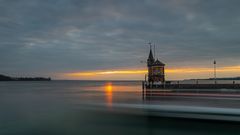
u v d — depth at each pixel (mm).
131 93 39312
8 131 11234
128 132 8367
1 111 15773
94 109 9320
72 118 9953
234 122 7270
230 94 25734
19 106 17344
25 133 10977
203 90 32156
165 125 7965
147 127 8156
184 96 27906
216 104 20641
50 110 11461
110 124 8734
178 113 7875
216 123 7438
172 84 36969
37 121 11406
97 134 8930
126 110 8547
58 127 10195
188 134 7668
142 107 8367
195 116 7711
